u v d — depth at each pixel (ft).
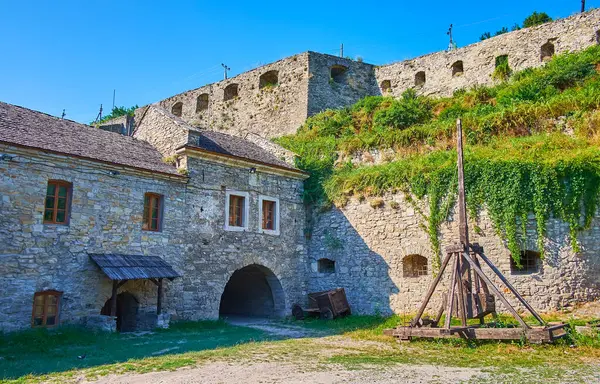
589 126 54.49
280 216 61.46
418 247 53.36
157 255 48.78
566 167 46.78
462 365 29.86
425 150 64.18
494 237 48.85
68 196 43.78
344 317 56.29
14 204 39.91
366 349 36.63
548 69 73.72
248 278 64.54
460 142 40.42
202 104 108.78
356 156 68.59
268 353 34.58
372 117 80.59
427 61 93.76
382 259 56.03
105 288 44.75
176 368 28.78
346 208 60.59
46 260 41.19
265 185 60.44
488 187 49.62
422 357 32.89
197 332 46.03
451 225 51.47
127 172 47.60
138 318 47.47
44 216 41.98
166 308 48.85
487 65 86.79
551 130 57.98
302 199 64.85
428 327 39.47
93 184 45.24
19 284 39.37
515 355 32.73
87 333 41.04
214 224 54.29
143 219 48.93
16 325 38.86
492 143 59.26
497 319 41.52
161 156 55.21
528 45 83.41
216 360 31.50
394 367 29.25
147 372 27.73
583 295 44.80
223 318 57.16
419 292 52.54
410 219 54.60
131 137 57.41
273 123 95.30
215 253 53.72
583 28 78.48
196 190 53.31
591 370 28.09
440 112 77.00
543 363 30.12
